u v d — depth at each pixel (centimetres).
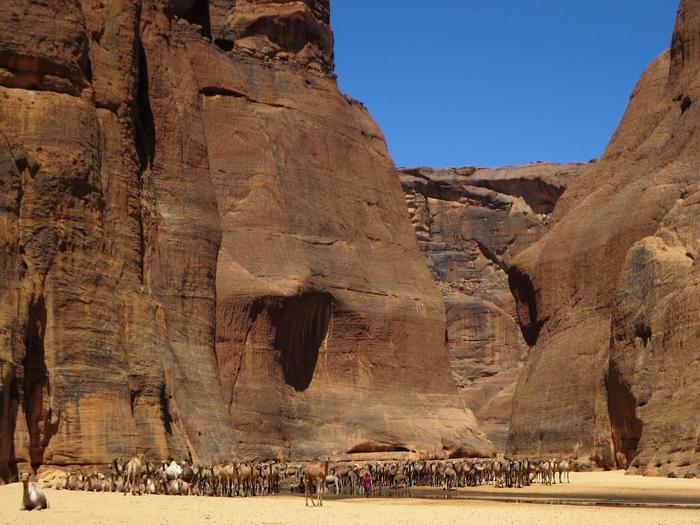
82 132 6188
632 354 7931
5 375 5212
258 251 8669
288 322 8562
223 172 8900
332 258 9219
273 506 4084
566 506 4269
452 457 9156
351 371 9044
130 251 6612
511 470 6066
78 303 5922
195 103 8300
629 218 9200
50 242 5850
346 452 8569
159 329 6769
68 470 5550
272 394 8288
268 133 9312
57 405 5634
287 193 9138
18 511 3788
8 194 5594
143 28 7856
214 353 7656
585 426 8819
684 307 7369
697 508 4172
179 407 6731
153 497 4500
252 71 9594
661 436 6912
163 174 7694
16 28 6062
